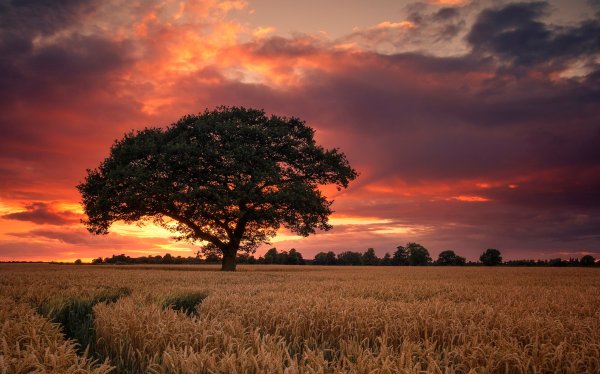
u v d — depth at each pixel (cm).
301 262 9156
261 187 3703
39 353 479
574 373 475
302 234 3875
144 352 577
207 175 3569
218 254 4181
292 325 752
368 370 441
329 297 1172
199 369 443
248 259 9338
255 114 4031
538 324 698
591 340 585
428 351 525
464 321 753
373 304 917
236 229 3978
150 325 656
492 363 487
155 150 3566
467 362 504
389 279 2400
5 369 427
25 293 1298
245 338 596
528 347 579
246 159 3600
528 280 2481
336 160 4019
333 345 704
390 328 698
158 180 3472
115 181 3506
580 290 1712
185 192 3347
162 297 1164
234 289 1471
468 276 2961
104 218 3734
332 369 472
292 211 3719
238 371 441
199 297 1298
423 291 1574
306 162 3978
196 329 613
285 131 3881
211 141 3647
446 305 912
